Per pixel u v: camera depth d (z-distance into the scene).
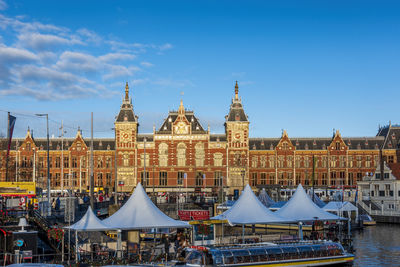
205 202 103.81
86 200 89.00
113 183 147.62
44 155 150.12
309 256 51.28
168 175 144.25
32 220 53.62
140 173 144.50
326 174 149.75
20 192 64.06
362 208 113.81
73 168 149.50
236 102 146.88
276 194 118.69
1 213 52.84
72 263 46.25
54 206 81.56
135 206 53.84
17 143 148.00
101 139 152.38
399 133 151.00
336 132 150.50
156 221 52.12
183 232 63.09
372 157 149.50
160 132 145.38
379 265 55.81
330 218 64.44
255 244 51.38
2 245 48.25
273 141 153.75
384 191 119.88
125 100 147.12
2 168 119.19
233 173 143.75
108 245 57.44
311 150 150.38
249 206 60.38
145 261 48.62
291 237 65.00
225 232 79.62
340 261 53.12
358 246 70.56
